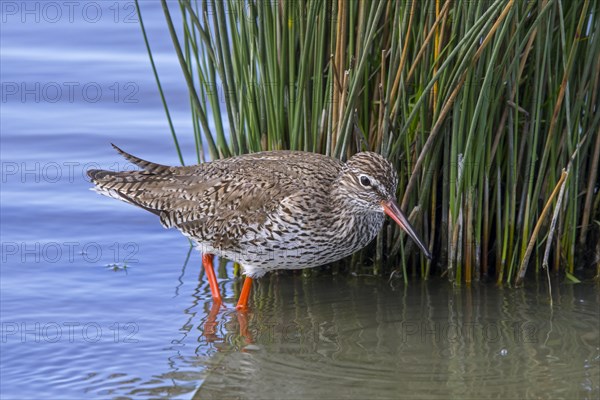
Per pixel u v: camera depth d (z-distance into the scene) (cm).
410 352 1227
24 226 1591
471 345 1238
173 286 1453
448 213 1399
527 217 1363
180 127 1864
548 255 1379
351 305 1377
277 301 1402
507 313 1327
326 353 1231
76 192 1686
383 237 1443
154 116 1909
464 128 1326
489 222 1416
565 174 1303
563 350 1214
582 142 1355
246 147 1458
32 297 1390
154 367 1206
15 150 1784
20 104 1917
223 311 1370
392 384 1141
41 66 2023
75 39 2123
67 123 1866
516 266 1407
